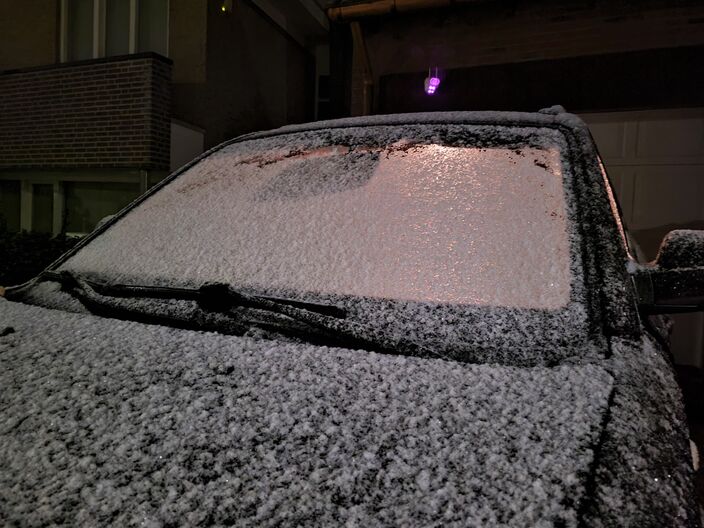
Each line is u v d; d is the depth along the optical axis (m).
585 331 0.98
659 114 4.06
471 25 4.64
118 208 6.44
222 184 1.62
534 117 1.52
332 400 0.84
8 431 0.82
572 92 4.38
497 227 1.18
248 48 8.21
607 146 4.24
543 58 4.45
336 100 5.08
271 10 8.98
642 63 4.14
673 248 1.09
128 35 7.30
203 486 0.69
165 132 6.19
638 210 4.12
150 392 0.88
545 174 1.30
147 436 0.78
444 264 1.13
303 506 0.66
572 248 1.12
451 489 0.67
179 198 1.64
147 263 1.39
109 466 0.73
